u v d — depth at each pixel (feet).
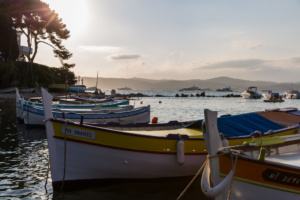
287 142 23.45
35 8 181.27
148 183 28.48
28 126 64.90
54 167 25.72
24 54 234.38
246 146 20.70
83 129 25.68
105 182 27.43
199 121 35.42
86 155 25.94
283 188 17.31
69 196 24.97
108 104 90.02
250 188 17.94
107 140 26.03
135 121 71.36
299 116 42.27
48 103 25.54
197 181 29.55
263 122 37.99
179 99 309.42
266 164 17.16
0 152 41.73
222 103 237.25
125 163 26.66
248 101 281.13
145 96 368.89
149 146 26.91
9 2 182.50
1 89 168.25
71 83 251.19
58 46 196.44
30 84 188.96
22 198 24.40
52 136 25.50
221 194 19.08
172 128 39.17
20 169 33.12
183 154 27.48
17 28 192.13
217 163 18.57
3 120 80.02
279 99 265.95
